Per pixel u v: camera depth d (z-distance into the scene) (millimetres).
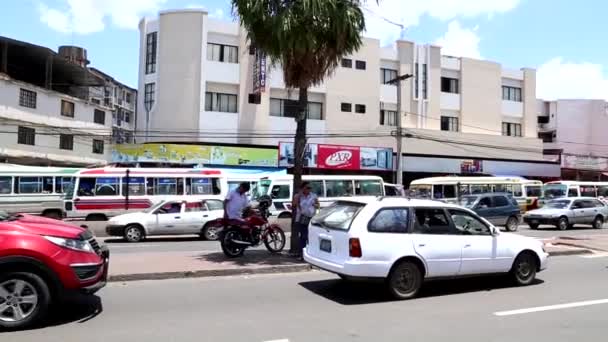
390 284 8211
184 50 36781
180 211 18281
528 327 6625
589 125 56344
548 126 58281
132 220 17719
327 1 11516
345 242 8211
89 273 6629
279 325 6637
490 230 9250
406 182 41125
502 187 31281
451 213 8969
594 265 12094
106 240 18188
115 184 22172
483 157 44188
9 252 6172
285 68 12656
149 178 22625
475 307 7766
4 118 34406
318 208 12281
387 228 8320
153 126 37094
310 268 11094
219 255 12523
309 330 6410
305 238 12023
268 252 13062
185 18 36906
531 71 48781
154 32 38062
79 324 6586
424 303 8039
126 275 9664
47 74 39406
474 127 45375
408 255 8305
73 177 22000
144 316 7039
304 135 12867
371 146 40469
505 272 9320
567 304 7961
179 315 7113
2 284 6219
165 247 15680
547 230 24656
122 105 69000
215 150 34656
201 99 36625
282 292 8781
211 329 6402
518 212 23844
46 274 6352
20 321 6270
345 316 7168
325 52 12281
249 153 35344
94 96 55438
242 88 37594
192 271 10156
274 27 11508
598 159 51969
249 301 8062
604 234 21625
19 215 7379
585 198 25984
